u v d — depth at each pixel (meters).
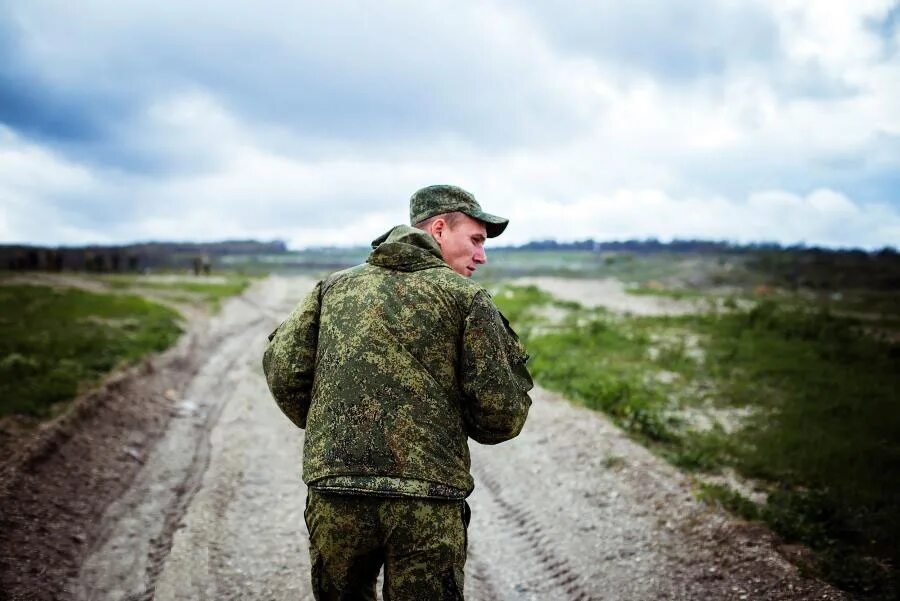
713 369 10.76
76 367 9.73
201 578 4.14
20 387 7.96
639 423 7.53
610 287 36.25
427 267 2.42
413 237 2.49
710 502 5.07
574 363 11.08
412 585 2.15
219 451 7.06
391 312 2.29
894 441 7.06
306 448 2.30
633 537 4.64
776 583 3.85
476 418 2.31
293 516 5.24
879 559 4.31
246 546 4.64
